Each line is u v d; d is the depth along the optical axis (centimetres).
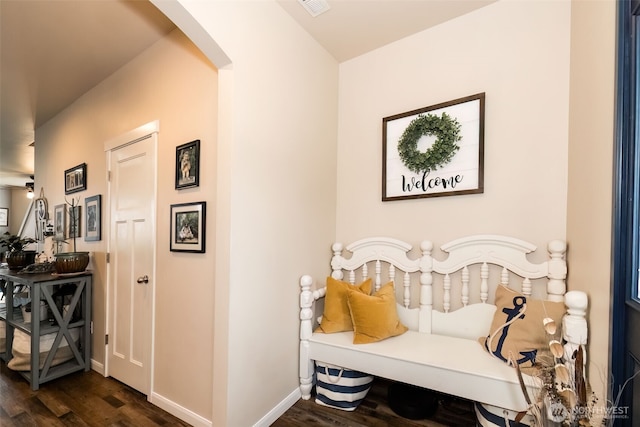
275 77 196
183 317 199
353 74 262
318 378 206
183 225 201
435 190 218
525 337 159
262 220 184
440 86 221
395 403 194
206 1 152
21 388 237
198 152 195
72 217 317
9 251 324
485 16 206
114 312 256
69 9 193
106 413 203
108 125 275
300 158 220
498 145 199
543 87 186
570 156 174
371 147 252
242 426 168
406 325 218
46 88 297
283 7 202
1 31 214
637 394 107
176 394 201
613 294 120
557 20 184
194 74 202
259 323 181
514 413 146
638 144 115
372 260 238
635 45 115
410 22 220
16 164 591
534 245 185
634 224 115
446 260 208
